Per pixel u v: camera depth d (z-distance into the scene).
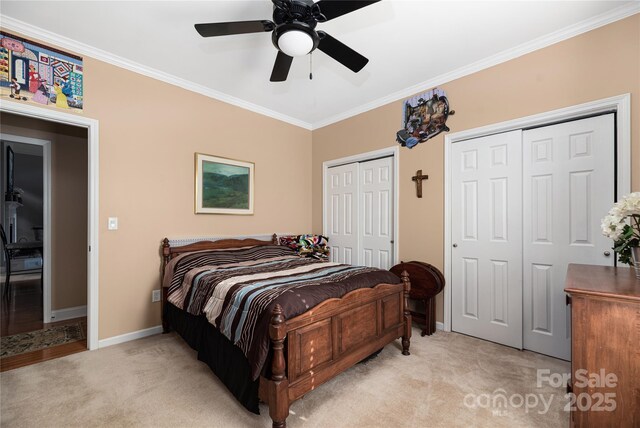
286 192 4.18
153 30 2.31
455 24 2.22
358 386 1.97
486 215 2.78
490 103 2.70
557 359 2.38
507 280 2.64
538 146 2.51
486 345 2.65
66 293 3.38
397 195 3.40
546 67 2.40
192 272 2.52
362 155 3.79
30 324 3.16
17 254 5.95
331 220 4.29
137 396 1.85
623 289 1.27
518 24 2.23
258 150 3.84
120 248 2.71
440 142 3.05
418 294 2.96
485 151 2.79
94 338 2.55
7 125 3.06
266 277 2.19
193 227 3.21
